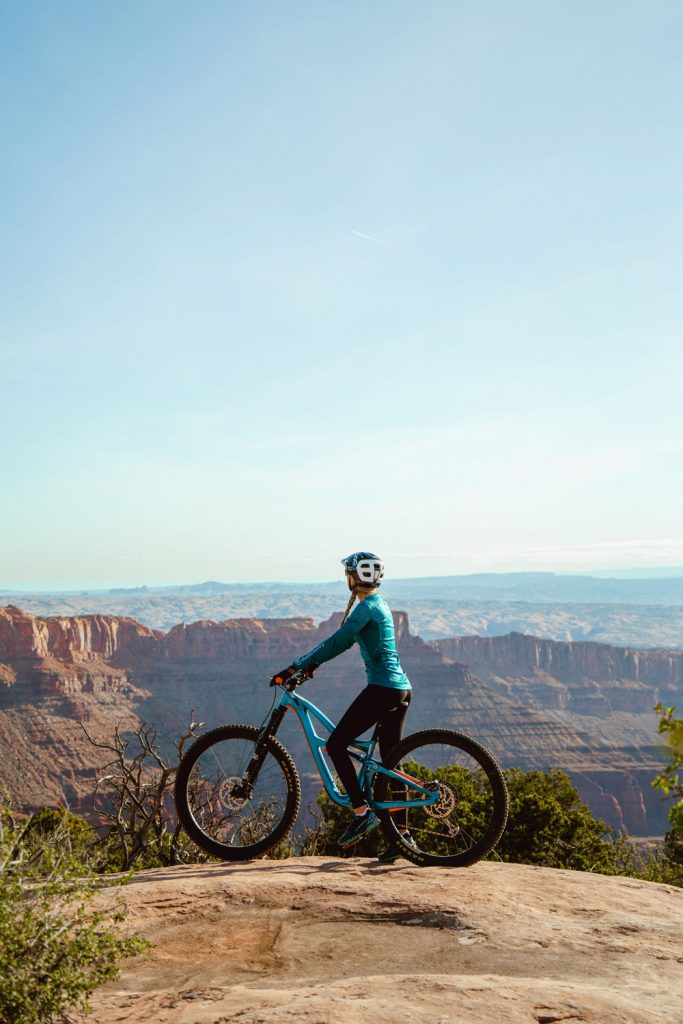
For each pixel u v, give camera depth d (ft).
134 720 478.18
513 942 14.44
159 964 14.24
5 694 428.15
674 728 12.81
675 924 15.51
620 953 13.91
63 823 14.40
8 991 11.25
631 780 506.48
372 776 20.11
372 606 20.38
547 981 11.94
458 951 14.23
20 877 12.57
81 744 408.26
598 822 84.33
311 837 47.85
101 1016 11.84
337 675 577.43
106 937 12.32
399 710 20.33
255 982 13.29
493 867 19.48
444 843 20.52
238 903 16.85
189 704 544.21
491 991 11.25
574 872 19.17
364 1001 10.69
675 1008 11.03
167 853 38.34
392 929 15.46
